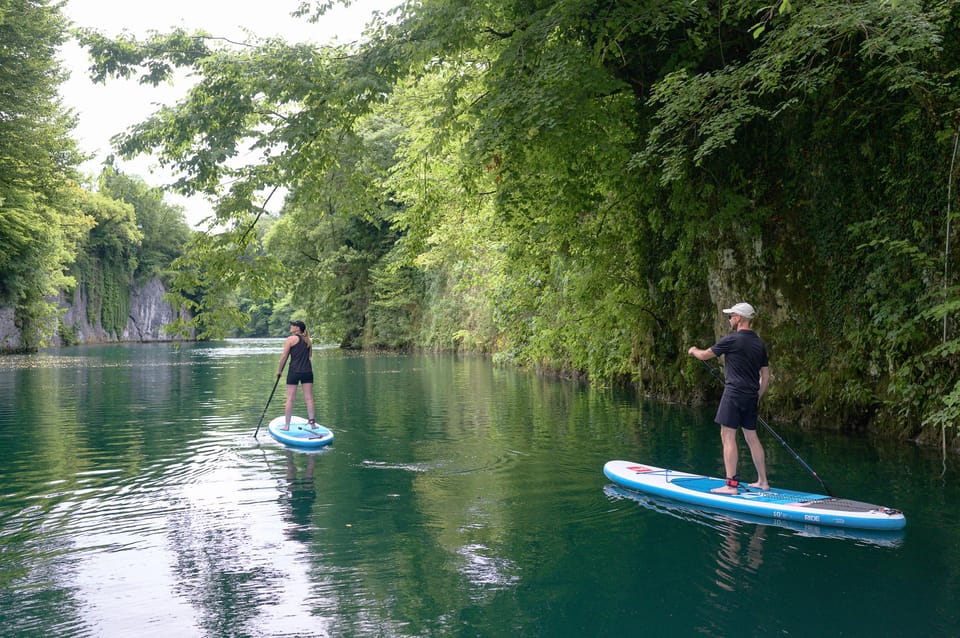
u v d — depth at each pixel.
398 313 42.81
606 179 11.66
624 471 7.39
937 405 8.52
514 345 20.95
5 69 28.42
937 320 8.49
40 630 3.82
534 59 9.97
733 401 6.52
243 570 4.75
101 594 4.33
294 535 5.52
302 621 3.95
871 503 6.19
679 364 13.70
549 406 13.79
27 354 40.56
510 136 9.69
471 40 10.09
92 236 70.50
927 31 6.42
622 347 15.75
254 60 10.03
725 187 11.17
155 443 9.67
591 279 14.41
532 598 4.29
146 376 22.53
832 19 7.11
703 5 9.55
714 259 11.84
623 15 9.74
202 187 10.55
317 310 41.62
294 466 8.16
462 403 14.53
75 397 15.84
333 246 41.91
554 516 6.08
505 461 8.41
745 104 8.55
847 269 9.87
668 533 5.58
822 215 10.23
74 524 5.83
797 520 5.88
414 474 7.75
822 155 10.15
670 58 10.58
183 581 4.55
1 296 40.56
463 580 4.57
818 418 10.33
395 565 4.85
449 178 14.73
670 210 12.38
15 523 5.86
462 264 22.42
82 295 71.00
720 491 6.52
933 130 8.49
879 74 8.92
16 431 10.75
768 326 11.12
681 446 9.23
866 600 4.21
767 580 4.55
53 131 30.88
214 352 43.50
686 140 10.88
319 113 10.30
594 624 3.90
